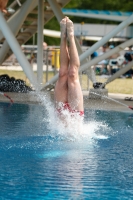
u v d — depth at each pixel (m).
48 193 8.72
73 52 13.25
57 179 9.52
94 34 49.59
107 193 8.80
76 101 13.31
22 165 10.46
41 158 11.09
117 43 55.09
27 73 22.28
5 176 9.64
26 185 9.12
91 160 11.02
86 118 17.12
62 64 13.38
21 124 15.48
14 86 26.06
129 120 16.95
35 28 30.75
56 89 13.48
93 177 9.71
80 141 13.07
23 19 26.09
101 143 12.88
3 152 11.59
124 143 12.96
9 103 20.72
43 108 19.41
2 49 27.77
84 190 8.93
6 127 14.88
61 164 10.61
